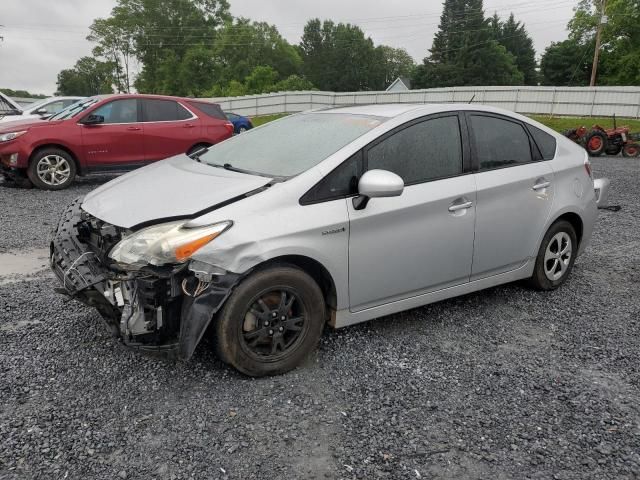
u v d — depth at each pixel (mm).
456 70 70125
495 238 4141
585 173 4867
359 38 93938
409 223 3600
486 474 2486
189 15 76438
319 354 3537
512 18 87000
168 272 2871
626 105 30438
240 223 3008
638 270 5559
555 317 4316
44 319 3906
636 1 50031
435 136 3883
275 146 3963
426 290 3873
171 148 10211
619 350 3771
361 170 3469
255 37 77062
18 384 3037
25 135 8953
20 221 6973
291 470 2455
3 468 2377
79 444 2557
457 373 3377
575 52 66688
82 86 97500
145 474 2389
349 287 3438
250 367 3141
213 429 2719
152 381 3131
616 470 2541
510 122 4402
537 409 3016
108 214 3209
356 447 2633
